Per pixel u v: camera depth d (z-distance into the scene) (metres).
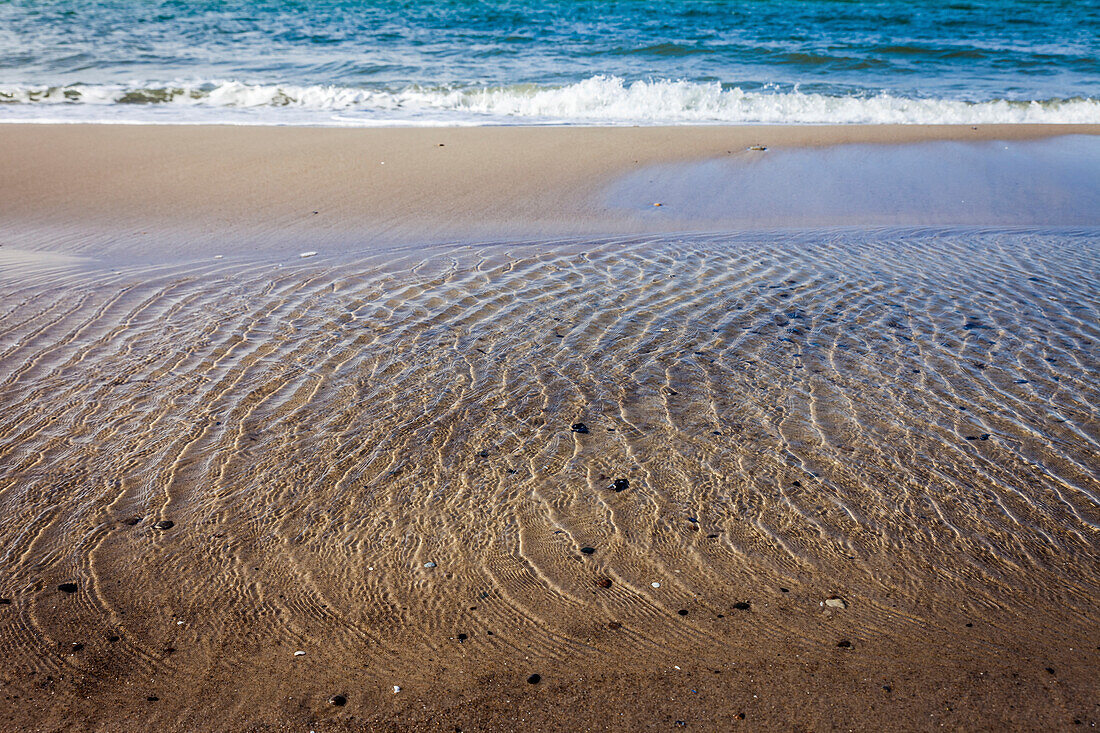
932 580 2.66
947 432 3.54
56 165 9.09
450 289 5.36
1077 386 3.97
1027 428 3.57
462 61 17.45
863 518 2.96
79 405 3.71
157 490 3.09
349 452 3.36
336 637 2.42
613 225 7.32
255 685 2.25
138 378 3.99
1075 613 2.52
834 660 2.35
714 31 22.17
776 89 14.88
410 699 2.22
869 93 14.61
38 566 2.69
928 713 2.17
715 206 8.02
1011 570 2.70
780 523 2.93
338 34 20.83
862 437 3.49
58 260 5.98
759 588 2.63
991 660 2.35
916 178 9.09
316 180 8.73
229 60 17.28
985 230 7.12
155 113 12.70
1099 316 4.91
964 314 4.96
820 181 8.97
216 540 2.83
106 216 7.33
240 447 3.39
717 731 2.12
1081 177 9.11
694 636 2.44
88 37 19.58
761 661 2.35
